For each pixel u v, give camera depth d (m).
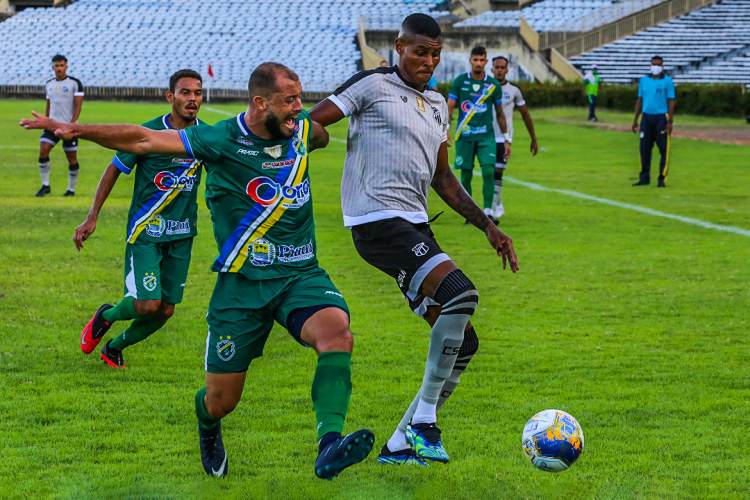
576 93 58.47
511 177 28.48
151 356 9.62
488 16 76.44
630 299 12.55
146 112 53.19
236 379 6.20
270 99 5.92
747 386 8.69
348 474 6.54
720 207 21.97
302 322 6.02
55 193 23.12
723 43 64.75
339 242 17.16
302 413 7.85
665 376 9.00
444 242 17.14
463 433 7.37
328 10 83.50
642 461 6.78
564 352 9.88
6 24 83.56
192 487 6.23
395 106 6.90
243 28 80.81
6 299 12.01
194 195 9.16
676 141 39.34
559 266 14.88
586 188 25.78
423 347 10.10
